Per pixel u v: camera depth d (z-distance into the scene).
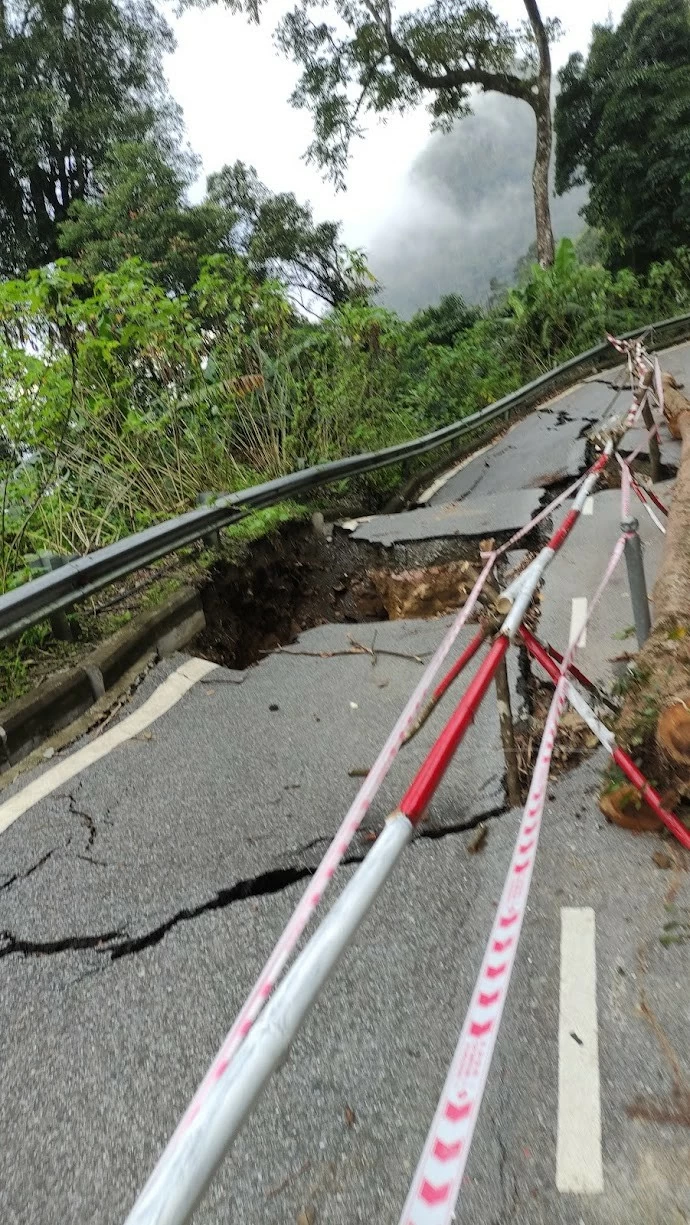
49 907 3.17
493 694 4.35
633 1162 1.97
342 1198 2.00
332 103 25.72
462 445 12.27
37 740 4.48
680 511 4.66
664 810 2.88
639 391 6.50
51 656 5.06
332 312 10.63
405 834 1.49
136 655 5.30
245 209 25.06
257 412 9.06
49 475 6.57
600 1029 2.32
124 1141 2.23
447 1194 0.97
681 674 3.05
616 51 28.75
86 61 28.33
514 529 7.21
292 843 3.38
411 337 14.50
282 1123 2.19
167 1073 2.41
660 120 26.33
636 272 29.42
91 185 28.78
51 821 3.73
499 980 1.33
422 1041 2.38
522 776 3.58
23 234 28.20
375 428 10.59
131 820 3.67
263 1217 1.98
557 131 31.30
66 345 7.14
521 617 2.35
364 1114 2.19
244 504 6.96
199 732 4.45
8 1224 2.05
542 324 17.86
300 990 1.10
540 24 23.97
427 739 4.08
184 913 3.05
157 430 7.83
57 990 2.76
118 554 5.41
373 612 7.26
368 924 2.85
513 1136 2.07
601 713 3.84
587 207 30.67
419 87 26.36
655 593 3.81
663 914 2.68
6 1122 2.32
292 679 5.03
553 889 2.88
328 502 8.99
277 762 4.05
